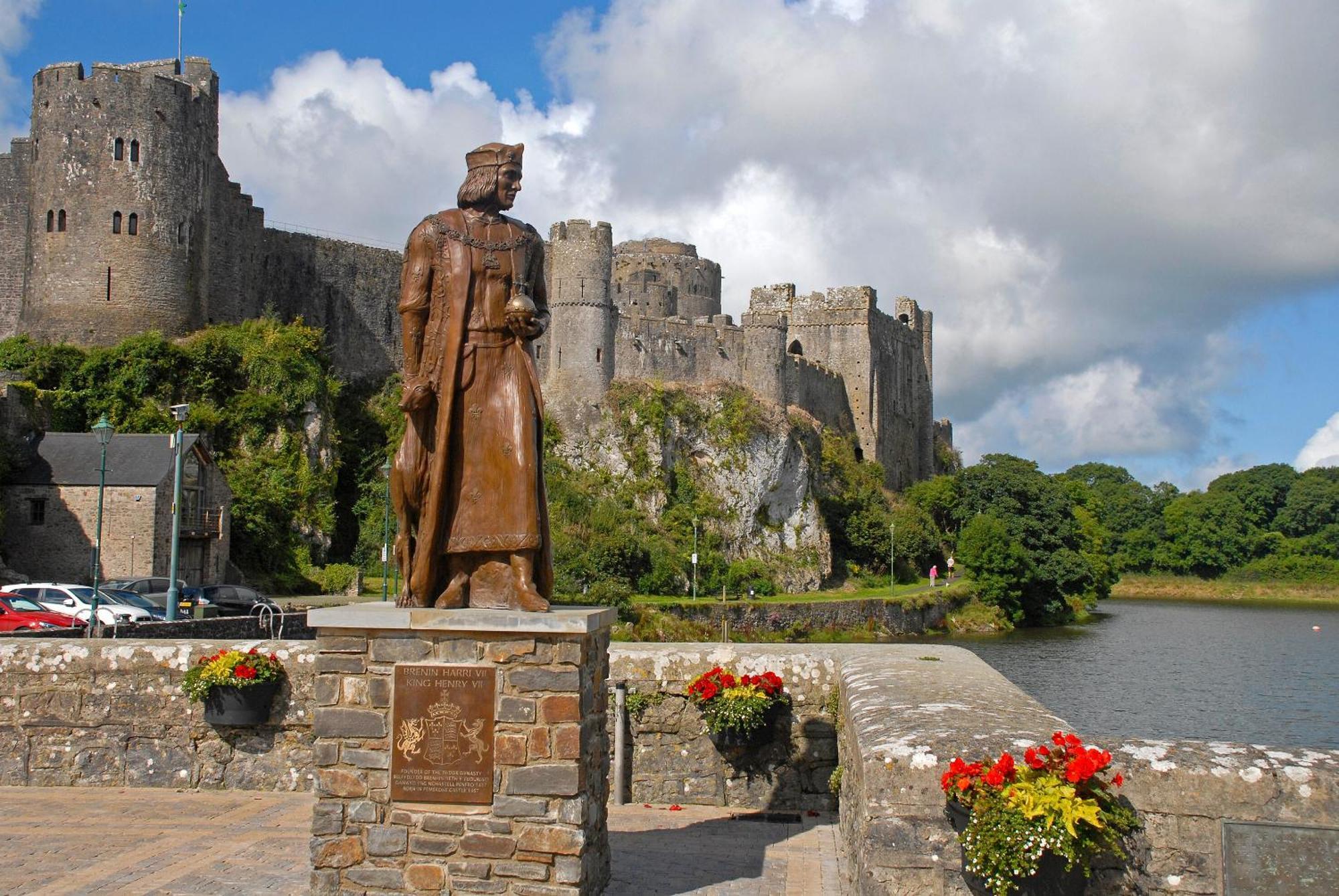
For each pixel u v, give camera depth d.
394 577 62.91
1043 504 94.94
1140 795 6.22
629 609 60.19
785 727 11.29
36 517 46.72
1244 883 6.09
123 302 64.06
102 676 11.73
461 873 7.85
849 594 82.81
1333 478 141.50
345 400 77.31
